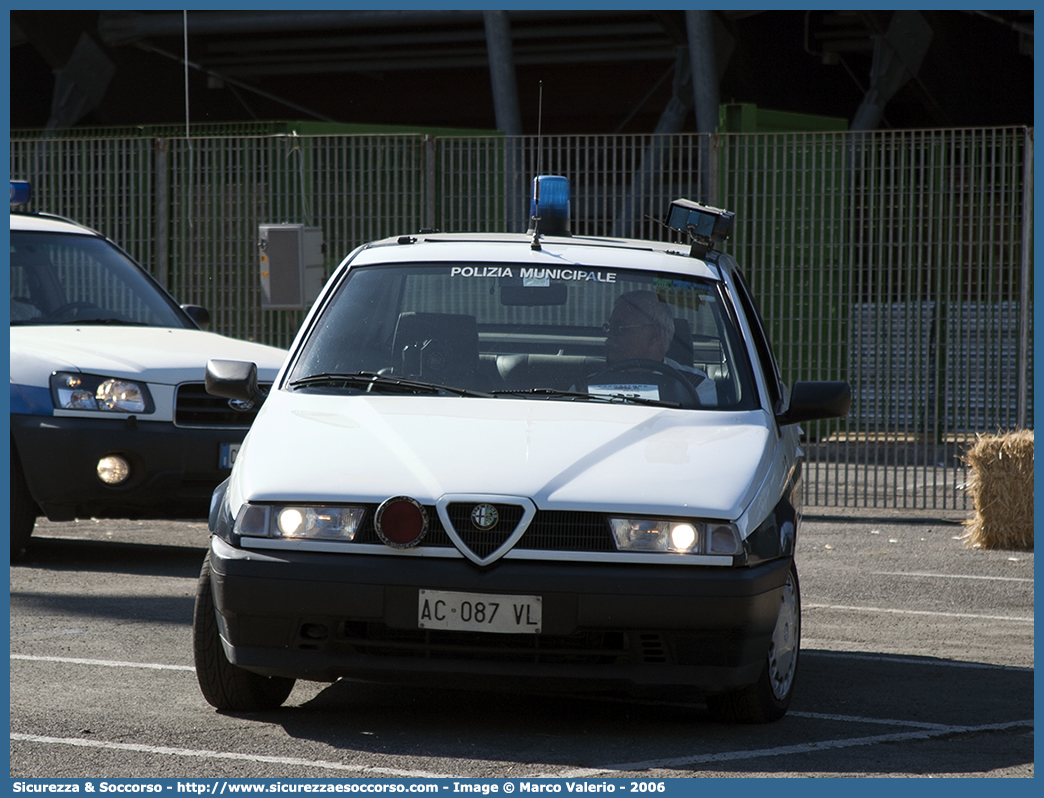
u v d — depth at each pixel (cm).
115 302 2550
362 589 1203
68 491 2223
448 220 3753
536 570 1195
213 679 1327
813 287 3869
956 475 3456
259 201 3769
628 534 1209
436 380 1454
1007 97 5978
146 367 2247
